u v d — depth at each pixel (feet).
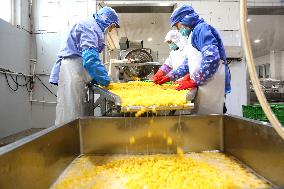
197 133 4.71
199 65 6.17
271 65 33.91
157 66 11.11
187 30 6.55
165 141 4.67
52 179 3.48
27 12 15.11
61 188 3.32
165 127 4.66
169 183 3.31
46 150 3.36
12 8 14.14
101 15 7.06
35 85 15.43
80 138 4.71
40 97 15.43
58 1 15.16
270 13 16.16
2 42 12.59
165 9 15.75
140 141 4.67
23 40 14.60
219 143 4.76
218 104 6.25
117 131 4.67
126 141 4.67
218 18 15.11
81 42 6.56
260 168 3.59
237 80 15.20
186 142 4.70
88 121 4.69
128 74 11.17
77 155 4.57
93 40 6.56
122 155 4.62
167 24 22.88
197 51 6.20
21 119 14.40
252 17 20.93
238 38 15.12
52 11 15.23
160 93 5.69
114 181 3.45
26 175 2.81
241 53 14.74
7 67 13.05
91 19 6.97
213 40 5.67
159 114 4.89
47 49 15.35
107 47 14.52
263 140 3.51
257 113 9.07
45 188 3.26
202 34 5.72
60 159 3.81
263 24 22.95
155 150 4.67
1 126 12.55
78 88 7.47
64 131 4.02
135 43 12.93
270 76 34.32
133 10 15.79
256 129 3.69
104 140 4.69
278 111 7.80
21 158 2.71
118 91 6.07
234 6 15.10
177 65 9.99
